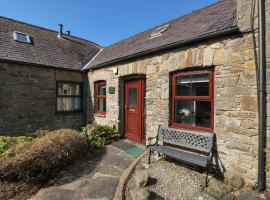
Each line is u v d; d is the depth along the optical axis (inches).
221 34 160.2
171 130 199.9
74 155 198.1
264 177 139.9
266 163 137.8
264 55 140.1
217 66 167.2
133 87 269.7
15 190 143.1
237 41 155.3
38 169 162.7
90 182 156.4
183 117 202.2
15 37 323.0
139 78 258.7
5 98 272.5
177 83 207.3
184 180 156.6
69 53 381.1
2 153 165.0
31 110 296.5
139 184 148.2
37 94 302.2
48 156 169.5
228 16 184.9
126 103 282.8
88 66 354.0
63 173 172.7
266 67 140.6
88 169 179.9
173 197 135.7
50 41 381.4
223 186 144.0
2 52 276.1
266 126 139.6
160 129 211.2
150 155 199.6
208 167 168.9
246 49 150.3
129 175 165.2
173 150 185.3
